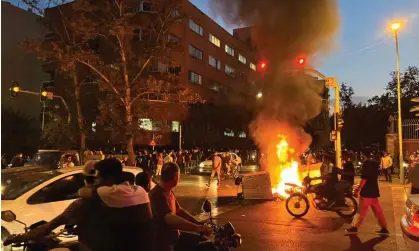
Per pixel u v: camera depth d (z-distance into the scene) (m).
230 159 25.47
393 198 14.14
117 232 2.97
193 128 43.09
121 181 3.24
